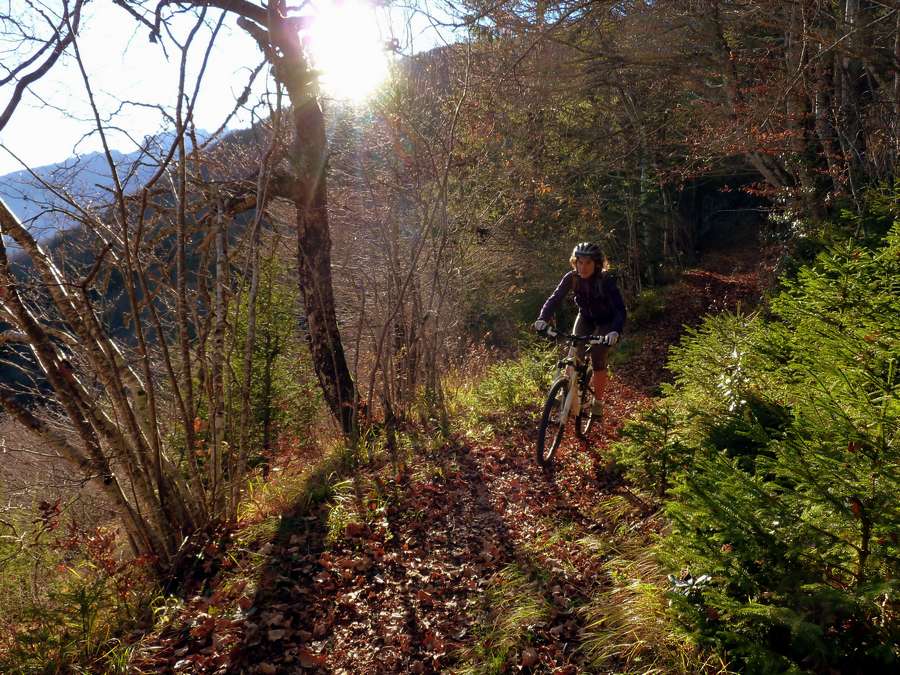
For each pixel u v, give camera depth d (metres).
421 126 7.94
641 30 12.43
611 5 11.23
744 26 12.25
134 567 4.20
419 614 3.66
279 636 3.50
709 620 2.63
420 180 7.87
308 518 4.88
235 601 3.84
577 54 12.59
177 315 4.61
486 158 10.20
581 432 5.89
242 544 4.55
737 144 12.05
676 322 16.03
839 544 2.36
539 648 3.19
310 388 10.34
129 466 4.30
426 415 7.48
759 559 2.47
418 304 8.01
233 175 6.66
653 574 3.40
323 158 7.27
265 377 9.38
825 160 11.84
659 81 13.91
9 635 3.71
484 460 5.98
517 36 10.22
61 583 4.38
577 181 18.05
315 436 8.14
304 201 7.35
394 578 4.06
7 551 4.59
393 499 5.14
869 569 2.36
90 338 4.16
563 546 4.13
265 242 7.24
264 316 9.34
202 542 4.55
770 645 2.43
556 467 5.54
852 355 3.74
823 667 2.25
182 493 4.66
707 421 4.56
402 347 7.89
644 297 17.58
